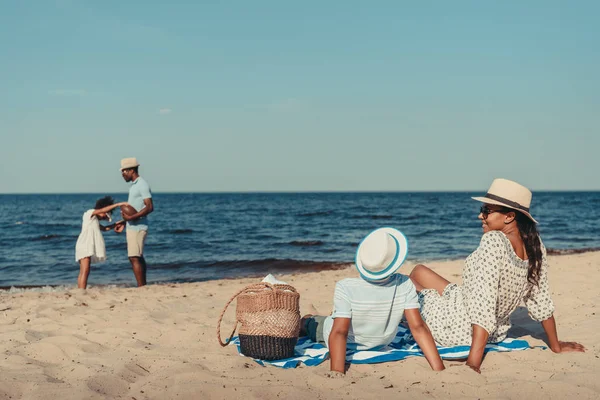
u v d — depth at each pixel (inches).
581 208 2431.1
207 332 222.1
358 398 141.4
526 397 142.9
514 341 187.8
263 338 175.2
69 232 1228.5
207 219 1764.3
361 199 4343.0
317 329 194.9
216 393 142.0
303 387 148.7
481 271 164.7
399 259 158.9
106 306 284.5
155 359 175.8
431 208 2518.5
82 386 145.9
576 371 162.4
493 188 169.6
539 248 169.6
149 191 390.0
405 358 172.2
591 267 403.9
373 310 165.3
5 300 314.8
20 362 175.5
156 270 575.8
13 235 1126.4
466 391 146.7
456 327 176.6
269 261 620.7
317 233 1176.8
